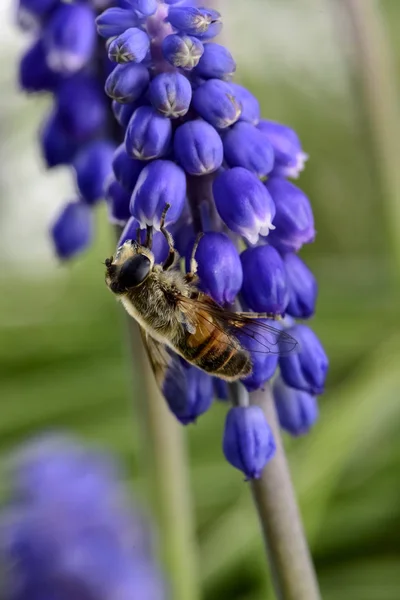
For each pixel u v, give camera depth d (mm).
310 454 276
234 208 184
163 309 200
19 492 241
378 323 375
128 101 186
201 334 195
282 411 197
